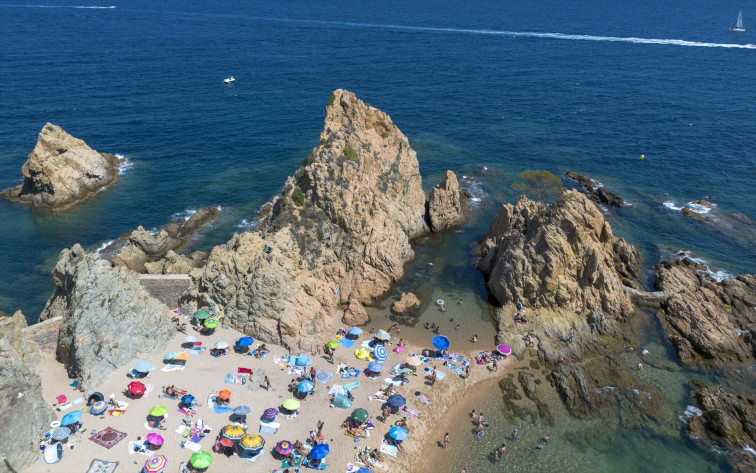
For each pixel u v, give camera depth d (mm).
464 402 63094
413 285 85500
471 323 76938
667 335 74188
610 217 106062
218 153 135875
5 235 99438
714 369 68750
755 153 136125
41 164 108250
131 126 151000
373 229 85188
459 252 95500
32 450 50375
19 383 51406
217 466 51656
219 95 184500
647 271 87938
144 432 54375
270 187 118000
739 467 55781
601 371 68000
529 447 57812
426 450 56562
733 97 183500
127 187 117062
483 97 187250
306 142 143875
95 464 50344
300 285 73438
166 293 74250
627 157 135500
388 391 63188
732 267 89875
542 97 187625
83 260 62562
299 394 61312
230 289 71938
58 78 193125
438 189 101062
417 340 72875
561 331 73125
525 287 77438
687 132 151500
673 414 62188
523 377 66625
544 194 109062
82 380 58594
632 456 57219
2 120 148875
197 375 62781
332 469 52625
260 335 69625
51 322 61875
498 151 139125
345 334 72438
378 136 98250
